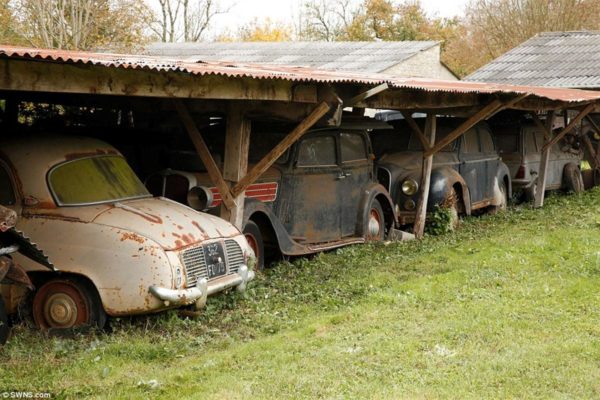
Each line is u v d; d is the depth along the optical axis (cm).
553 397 532
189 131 887
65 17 2462
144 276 696
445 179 1349
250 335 717
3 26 2397
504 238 1243
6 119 1041
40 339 682
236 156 905
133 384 566
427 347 648
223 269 788
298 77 795
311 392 540
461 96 1244
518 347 644
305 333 698
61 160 769
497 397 531
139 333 705
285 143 889
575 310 768
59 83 610
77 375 588
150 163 1031
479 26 4278
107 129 1048
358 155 1177
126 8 2614
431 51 3128
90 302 706
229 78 757
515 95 1273
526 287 872
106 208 745
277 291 880
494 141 1616
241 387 551
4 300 705
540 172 1700
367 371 586
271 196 1024
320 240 1098
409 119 1280
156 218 749
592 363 603
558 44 2780
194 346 677
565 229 1319
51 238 717
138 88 673
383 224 1237
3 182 748
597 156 2084
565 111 1945
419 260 1065
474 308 776
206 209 908
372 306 798
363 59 2983
